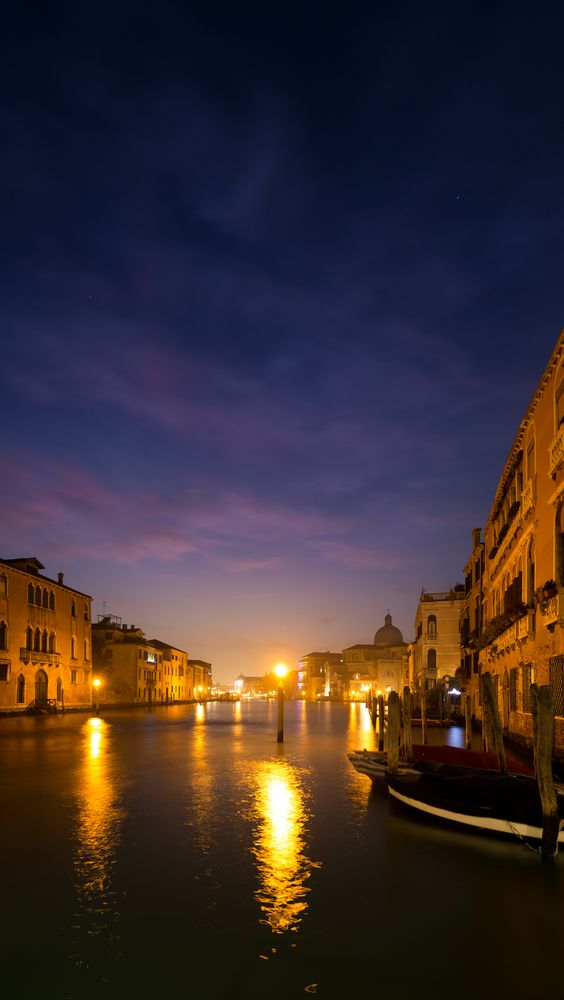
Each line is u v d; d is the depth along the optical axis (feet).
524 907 25.88
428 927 23.85
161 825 38.91
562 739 49.98
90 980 19.76
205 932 23.21
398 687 341.00
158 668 280.10
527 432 67.31
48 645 173.78
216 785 53.62
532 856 32.73
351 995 19.07
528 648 65.41
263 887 27.86
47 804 45.27
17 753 77.10
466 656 147.74
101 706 209.97
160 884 28.12
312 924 24.02
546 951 22.02
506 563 83.71
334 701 386.11
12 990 19.19
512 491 80.94
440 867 30.81
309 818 40.96
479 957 21.52
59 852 32.96
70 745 87.10
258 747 86.07
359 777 58.13
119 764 67.15
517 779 39.11
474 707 130.52
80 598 196.44
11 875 29.27
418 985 19.67
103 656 245.86
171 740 96.32
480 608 127.54
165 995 18.95
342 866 30.91
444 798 39.45
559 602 51.29
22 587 159.43
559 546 53.62
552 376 55.57
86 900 26.20
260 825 38.99
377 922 24.27
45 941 22.39
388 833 37.11
